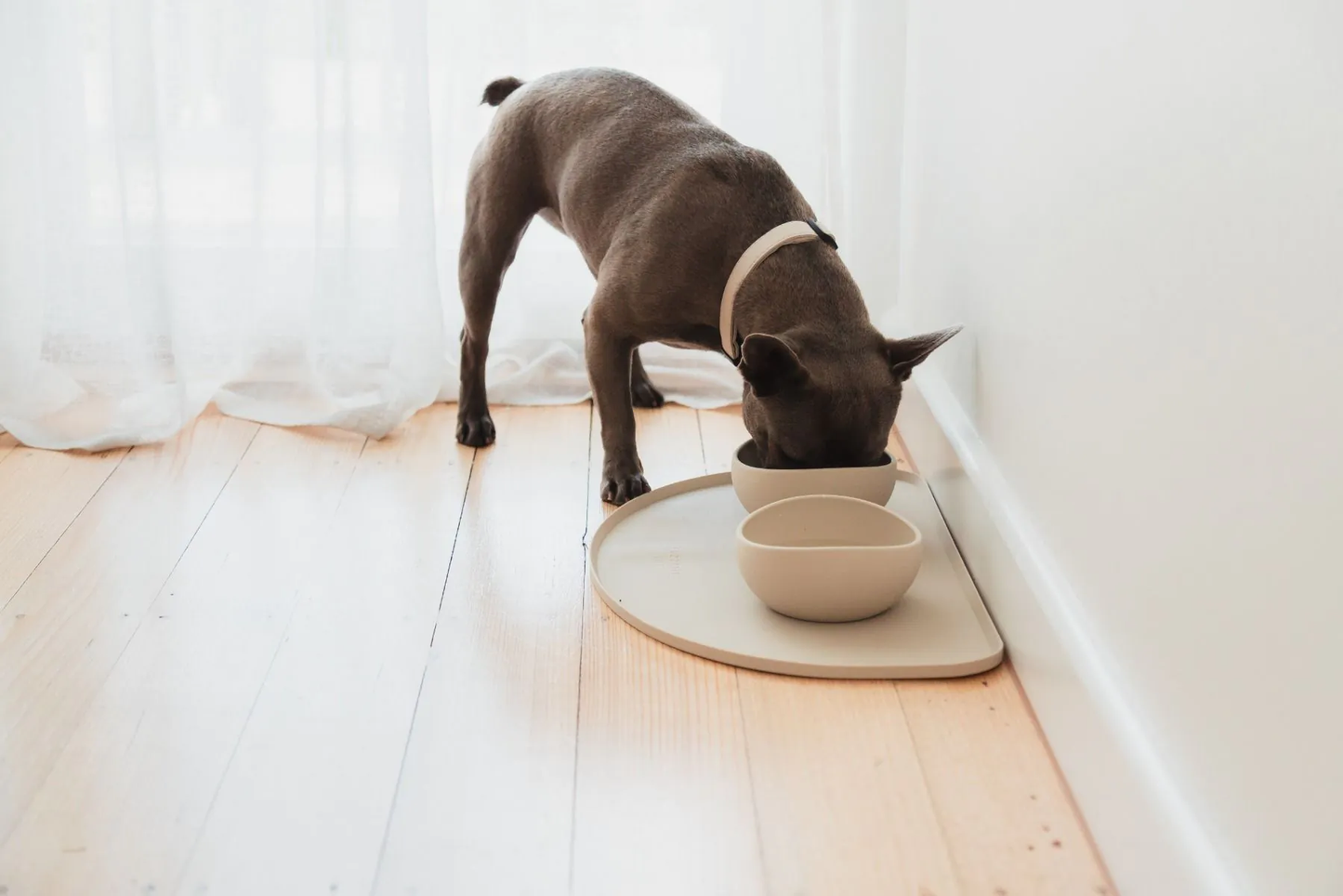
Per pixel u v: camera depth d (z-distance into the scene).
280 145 2.60
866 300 2.67
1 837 1.31
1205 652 1.09
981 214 1.92
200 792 1.39
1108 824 1.27
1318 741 0.89
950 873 1.28
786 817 1.37
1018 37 1.71
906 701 1.60
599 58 2.70
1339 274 0.86
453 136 2.70
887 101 2.52
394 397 2.54
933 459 2.21
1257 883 0.99
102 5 2.43
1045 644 1.51
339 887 1.25
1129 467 1.28
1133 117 1.28
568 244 2.77
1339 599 0.86
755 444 2.05
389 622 1.79
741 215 2.01
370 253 2.58
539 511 2.18
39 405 2.50
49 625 1.76
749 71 2.65
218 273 2.63
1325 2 0.89
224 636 1.74
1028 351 1.67
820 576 1.71
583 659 1.69
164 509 2.16
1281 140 0.95
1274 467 0.96
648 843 1.32
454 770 1.45
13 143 2.43
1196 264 1.11
